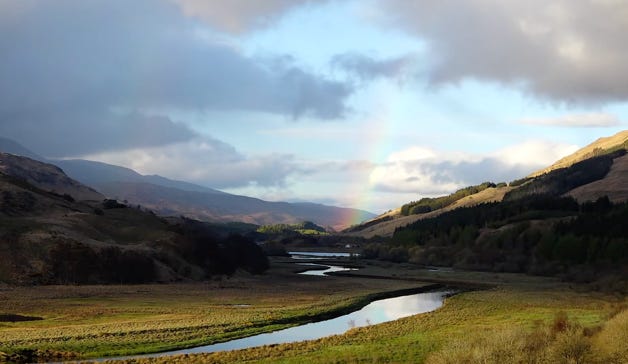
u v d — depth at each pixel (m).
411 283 124.19
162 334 53.34
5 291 81.25
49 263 97.44
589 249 144.75
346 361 41.25
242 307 76.81
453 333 53.34
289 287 110.31
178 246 129.88
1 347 43.97
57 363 41.47
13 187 140.50
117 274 104.06
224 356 43.72
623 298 84.62
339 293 98.88
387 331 56.53
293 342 50.75
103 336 50.47
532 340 38.03
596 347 37.47
